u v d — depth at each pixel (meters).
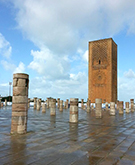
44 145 6.32
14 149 5.73
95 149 5.86
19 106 8.52
